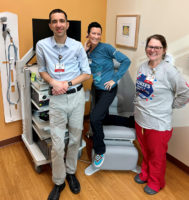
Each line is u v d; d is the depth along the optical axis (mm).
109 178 2299
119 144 2334
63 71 1728
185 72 2227
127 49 2904
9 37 2404
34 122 2330
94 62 2125
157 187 2111
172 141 2521
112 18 3039
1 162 2473
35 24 2158
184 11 2111
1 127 2715
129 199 2041
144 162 2262
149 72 1927
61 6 2678
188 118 2273
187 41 2146
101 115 2090
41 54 1720
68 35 2270
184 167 2426
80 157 2607
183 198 2070
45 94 1992
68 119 1940
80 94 1872
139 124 2117
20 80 2275
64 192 2096
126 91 2738
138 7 2600
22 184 2178
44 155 2250
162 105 1944
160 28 2393
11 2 2328
